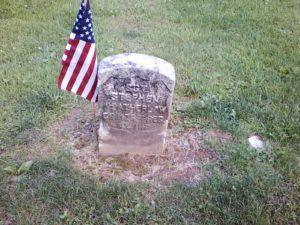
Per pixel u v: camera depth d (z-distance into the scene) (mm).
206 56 1645
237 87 1436
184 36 1817
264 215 951
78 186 999
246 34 1856
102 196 979
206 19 1998
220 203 977
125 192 988
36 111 1272
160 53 1648
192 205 969
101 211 944
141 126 1078
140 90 1015
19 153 1110
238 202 976
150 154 1131
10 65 1527
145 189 1012
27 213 935
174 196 987
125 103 1035
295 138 1188
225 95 1377
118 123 1071
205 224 931
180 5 2160
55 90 1374
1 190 984
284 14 2082
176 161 1111
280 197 1005
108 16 2016
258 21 1988
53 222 915
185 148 1158
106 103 1037
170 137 1198
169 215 943
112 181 1024
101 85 1011
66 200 967
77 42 990
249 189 1005
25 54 1623
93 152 1132
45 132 1193
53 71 1499
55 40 1744
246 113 1290
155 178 1050
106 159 1108
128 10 2092
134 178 1050
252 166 1090
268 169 1079
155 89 1013
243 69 1551
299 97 1378
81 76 1022
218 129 1231
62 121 1245
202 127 1237
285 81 1487
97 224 921
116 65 993
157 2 2203
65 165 1063
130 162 1103
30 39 1738
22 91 1363
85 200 972
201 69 1543
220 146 1158
